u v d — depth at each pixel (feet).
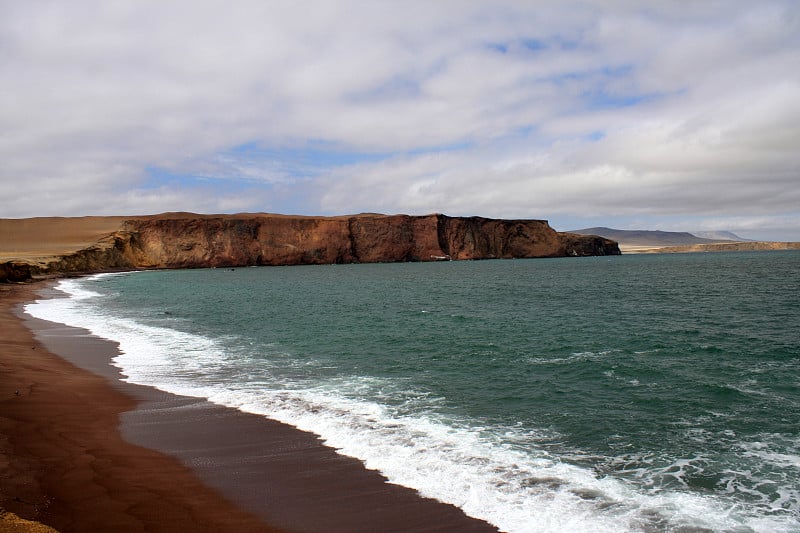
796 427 37.78
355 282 227.61
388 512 25.70
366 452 33.50
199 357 65.26
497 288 182.39
